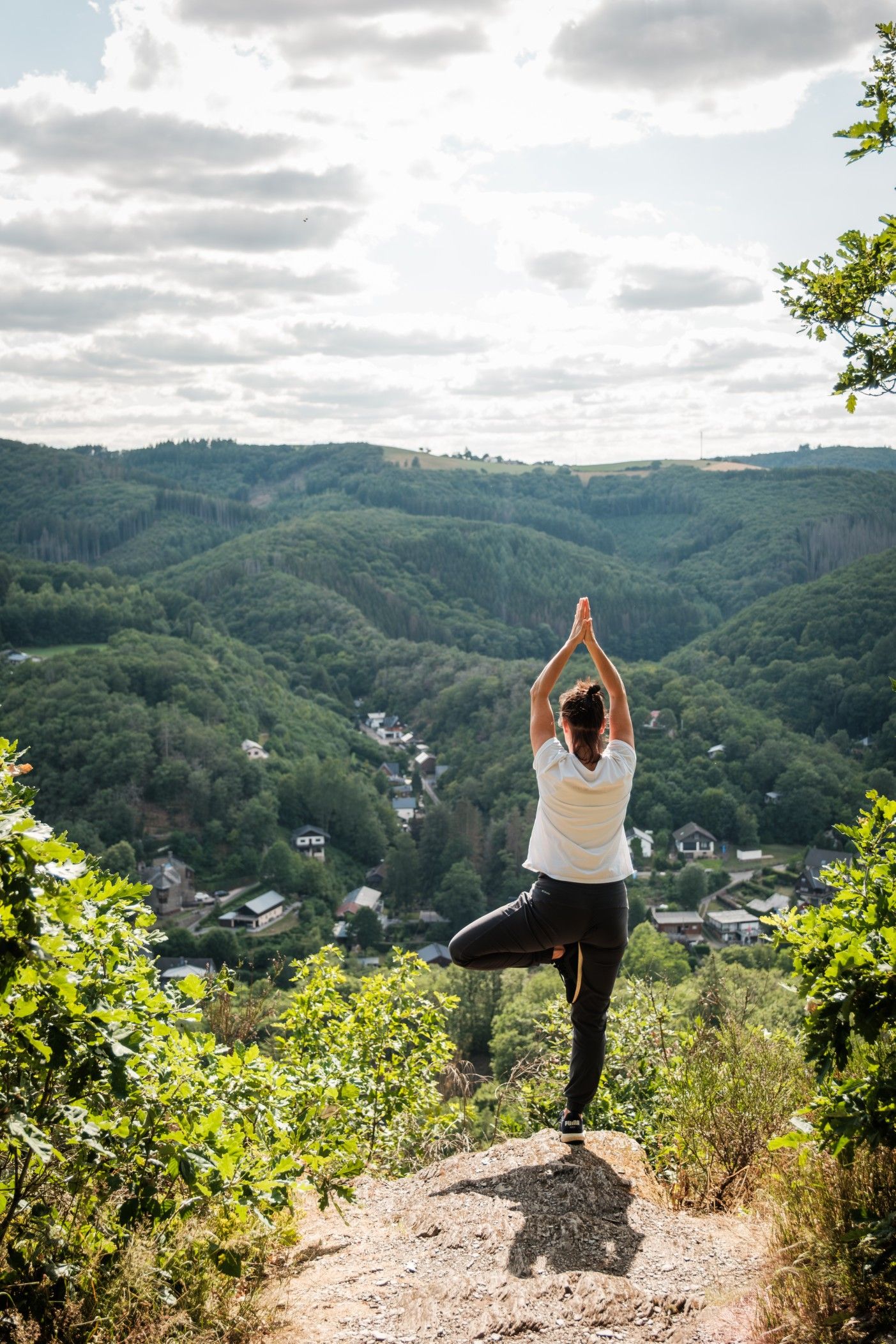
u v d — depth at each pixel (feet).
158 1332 7.38
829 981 8.29
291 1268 8.99
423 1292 8.11
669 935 225.15
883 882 8.61
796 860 265.75
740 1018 14.33
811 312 16.70
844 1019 8.13
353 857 305.12
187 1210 8.48
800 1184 8.56
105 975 8.09
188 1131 8.30
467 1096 17.63
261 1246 9.11
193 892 253.03
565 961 9.93
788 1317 7.16
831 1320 6.73
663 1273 8.39
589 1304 7.68
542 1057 18.03
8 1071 7.03
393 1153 15.34
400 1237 9.46
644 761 319.06
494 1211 9.45
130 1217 7.87
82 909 7.82
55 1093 7.61
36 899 6.56
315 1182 9.61
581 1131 10.66
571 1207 9.37
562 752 9.48
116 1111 8.09
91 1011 7.22
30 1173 7.93
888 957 7.87
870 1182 8.06
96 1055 7.09
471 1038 101.81
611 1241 8.89
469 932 9.77
